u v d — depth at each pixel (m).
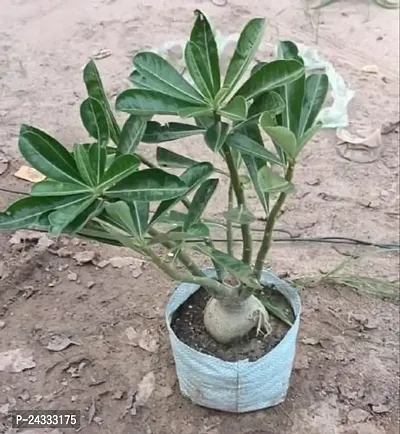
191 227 0.59
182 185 0.52
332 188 1.05
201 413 0.76
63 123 1.17
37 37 1.34
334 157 1.10
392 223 1.01
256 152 0.58
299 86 0.58
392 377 0.80
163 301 0.88
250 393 0.72
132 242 0.56
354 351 0.83
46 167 0.51
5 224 0.51
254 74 0.55
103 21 1.38
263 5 1.42
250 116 0.57
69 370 0.81
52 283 0.90
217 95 0.55
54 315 0.86
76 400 0.78
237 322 0.72
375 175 1.08
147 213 0.57
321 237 0.98
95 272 0.91
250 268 0.64
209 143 0.55
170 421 0.76
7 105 1.20
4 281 0.89
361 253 0.96
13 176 1.07
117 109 0.54
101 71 1.26
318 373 0.80
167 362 0.81
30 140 0.50
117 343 0.83
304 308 0.87
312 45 1.32
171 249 0.63
